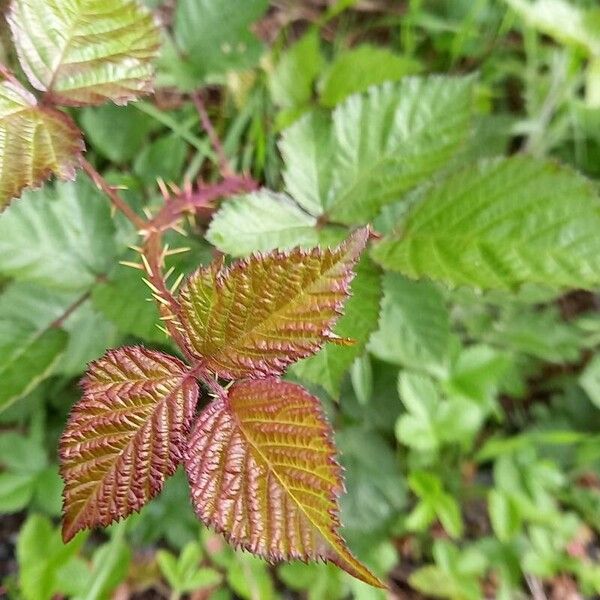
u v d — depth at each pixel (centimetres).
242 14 29
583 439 34
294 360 14
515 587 32
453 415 30
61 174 16
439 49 38
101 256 24
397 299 27
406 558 33
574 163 37
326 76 32
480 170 22
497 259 21
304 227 22
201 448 14
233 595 31
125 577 29
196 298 14
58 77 17
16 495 28
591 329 34
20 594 29
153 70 18
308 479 13
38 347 23
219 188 23
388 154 22
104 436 14
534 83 37
